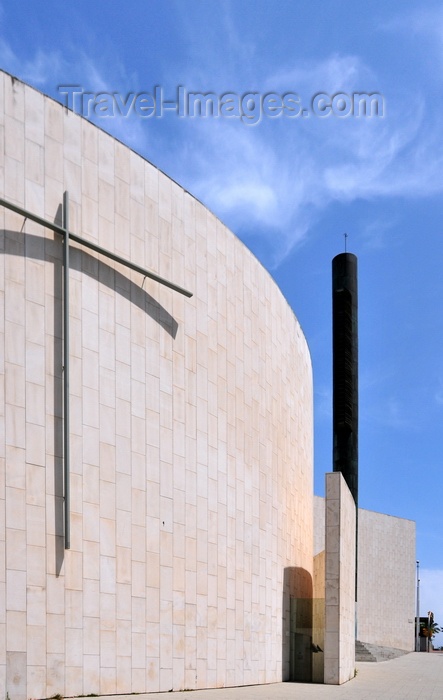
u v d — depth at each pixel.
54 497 21.44
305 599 40.06
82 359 23.03
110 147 24.98
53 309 22.09
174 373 27.19
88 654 22.11
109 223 24.69
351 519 42.34
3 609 19.73
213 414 29.69
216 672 28.62
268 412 35.75
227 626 29.75
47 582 21.00
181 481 27.11
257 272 35.06
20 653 20.03
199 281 29.28
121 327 24.70
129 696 22.73
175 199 28.11
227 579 30.00
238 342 32.44
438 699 29.00
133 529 24.38
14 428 20.59
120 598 23.53
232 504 30.91
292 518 39.31
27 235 21.61
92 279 23.72
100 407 23.50
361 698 27.98
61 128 23.17
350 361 51.12
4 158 21.31
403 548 81.69
